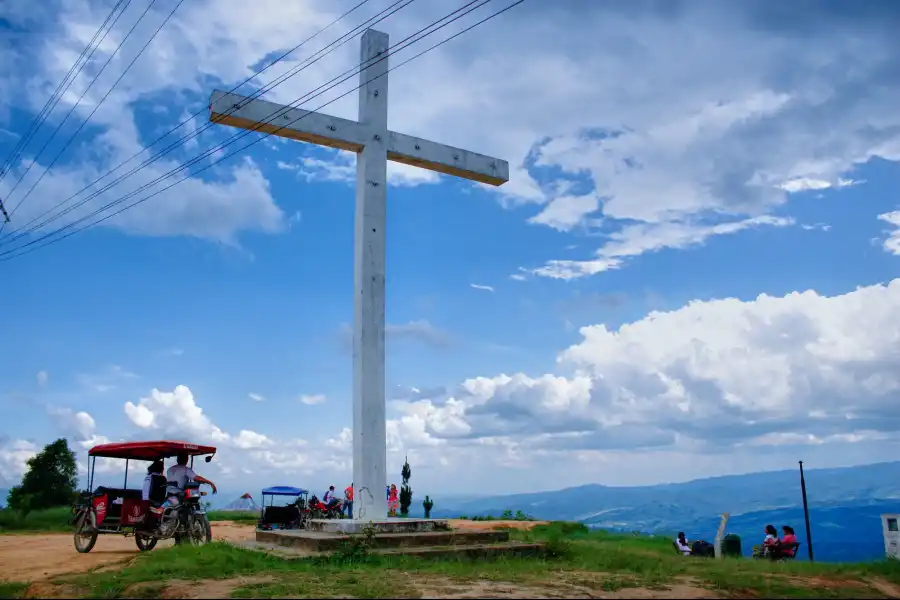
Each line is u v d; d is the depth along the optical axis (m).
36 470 26.25
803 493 16.11
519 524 22.52
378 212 15.47
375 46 16.17
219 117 14.51
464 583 8.66
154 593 8.54
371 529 12.37
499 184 17.84
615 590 8.24
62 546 16.14
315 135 15.19
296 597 7.77
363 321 14.81
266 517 19.17
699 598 7.91
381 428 14.55
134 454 14.81
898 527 13.03
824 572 10.09
